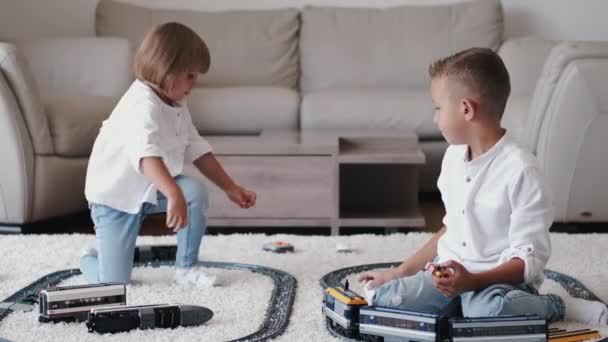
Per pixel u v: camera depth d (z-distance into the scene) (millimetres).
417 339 1591
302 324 1822
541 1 4848
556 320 1833
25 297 2045
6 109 3010
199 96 4086
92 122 3336
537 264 1707
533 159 1758
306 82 4574
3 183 3070
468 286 1645
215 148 3164
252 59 4535
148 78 2160
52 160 3164
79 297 1822
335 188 3172
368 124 4004
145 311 1765
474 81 1765
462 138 1803
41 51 4051
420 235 2818
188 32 2178
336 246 2658
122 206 2166
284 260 2480
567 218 3018
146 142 2064
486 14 4543
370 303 1832
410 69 4477
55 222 3387
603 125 2914
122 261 2189
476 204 1779
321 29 4586
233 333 1750
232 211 3191
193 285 2176
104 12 4566
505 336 1551
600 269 2363
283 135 3518
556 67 2926
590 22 4844
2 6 4863
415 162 3166
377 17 4590
